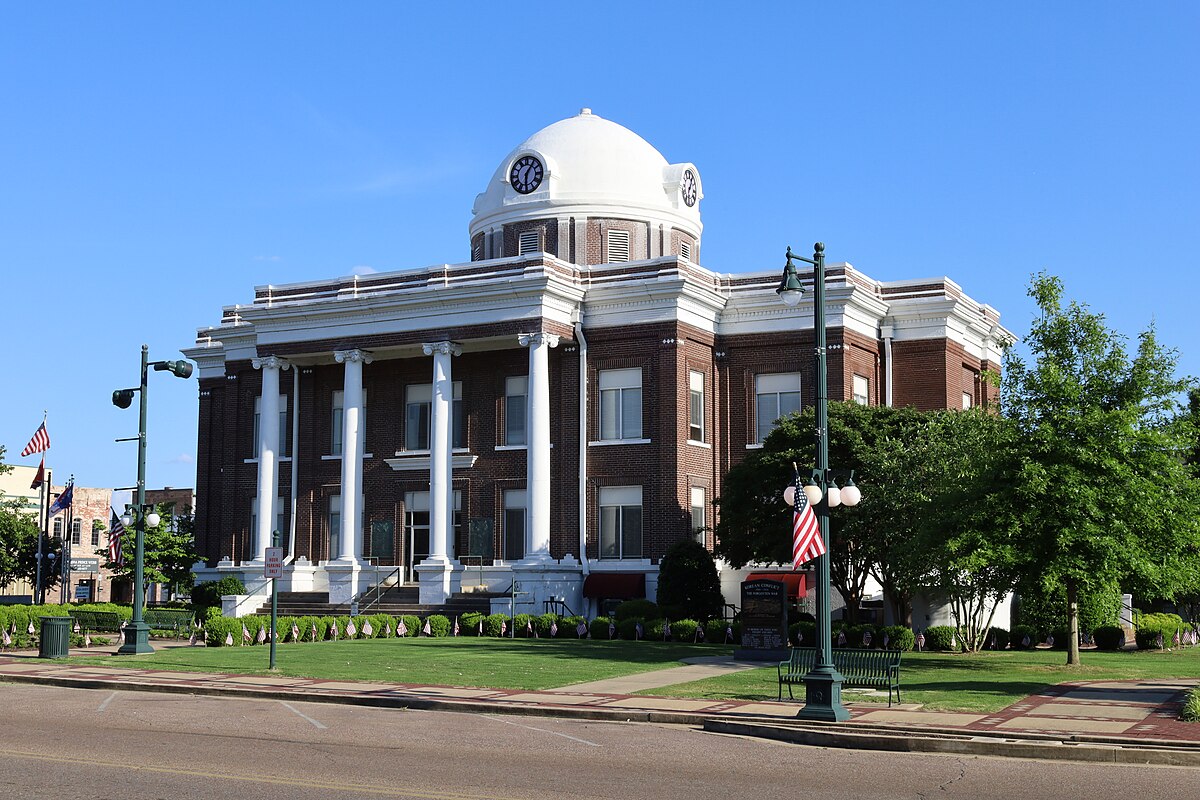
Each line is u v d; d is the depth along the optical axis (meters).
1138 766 18.91
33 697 27.77
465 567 52.12
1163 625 46.22
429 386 55.56
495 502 52.91
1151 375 34.62
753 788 16.56
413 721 23.81
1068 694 27.02
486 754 19.45
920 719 22.89
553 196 59.22
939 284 53.50
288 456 58.09
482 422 53.78
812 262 25.11
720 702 25.73
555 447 52.06
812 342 51.19
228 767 17.62
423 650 38.81
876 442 42.38
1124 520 32.81
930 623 47.31
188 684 29.27
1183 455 35.53
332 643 42.38
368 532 55.59
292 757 18.72
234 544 60.00
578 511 51.25
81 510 90.19
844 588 43.75
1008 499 33.38
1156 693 27.28
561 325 51.94
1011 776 17.84
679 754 19.83
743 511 43.78
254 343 60.97
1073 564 32.28
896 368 53.62
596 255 58.88
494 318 51.81
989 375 36.75
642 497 50.72
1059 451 33.25
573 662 34.69
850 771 18.28
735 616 44.34
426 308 53.16
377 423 56.12
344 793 15.58
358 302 53.97
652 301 51.16
